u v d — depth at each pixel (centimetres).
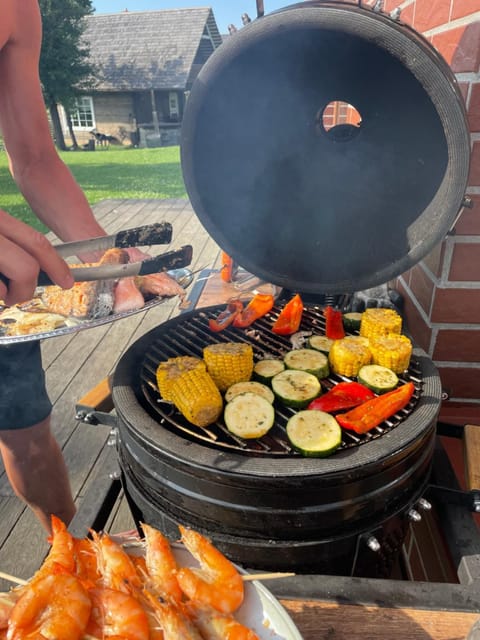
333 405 116
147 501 111
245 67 117
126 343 363
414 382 126
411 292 177
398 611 89
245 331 158
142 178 1310
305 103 131
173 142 2517
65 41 2036
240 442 107
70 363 340
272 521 98
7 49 156
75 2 1998
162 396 121
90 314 132
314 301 185
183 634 63
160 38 2655
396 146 124
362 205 135
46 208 172
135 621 66
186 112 118
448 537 109
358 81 121
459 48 131
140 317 399
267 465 96
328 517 98
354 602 90
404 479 103
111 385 127
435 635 85
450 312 152
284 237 146
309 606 90
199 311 168
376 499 100
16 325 130
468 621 87
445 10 139
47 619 63
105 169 1529
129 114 2619
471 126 131
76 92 2225
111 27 2791
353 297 180
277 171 141
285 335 156
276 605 72
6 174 1291
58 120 2284
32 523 219
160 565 75
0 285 92
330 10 96
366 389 122
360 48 109
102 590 70
